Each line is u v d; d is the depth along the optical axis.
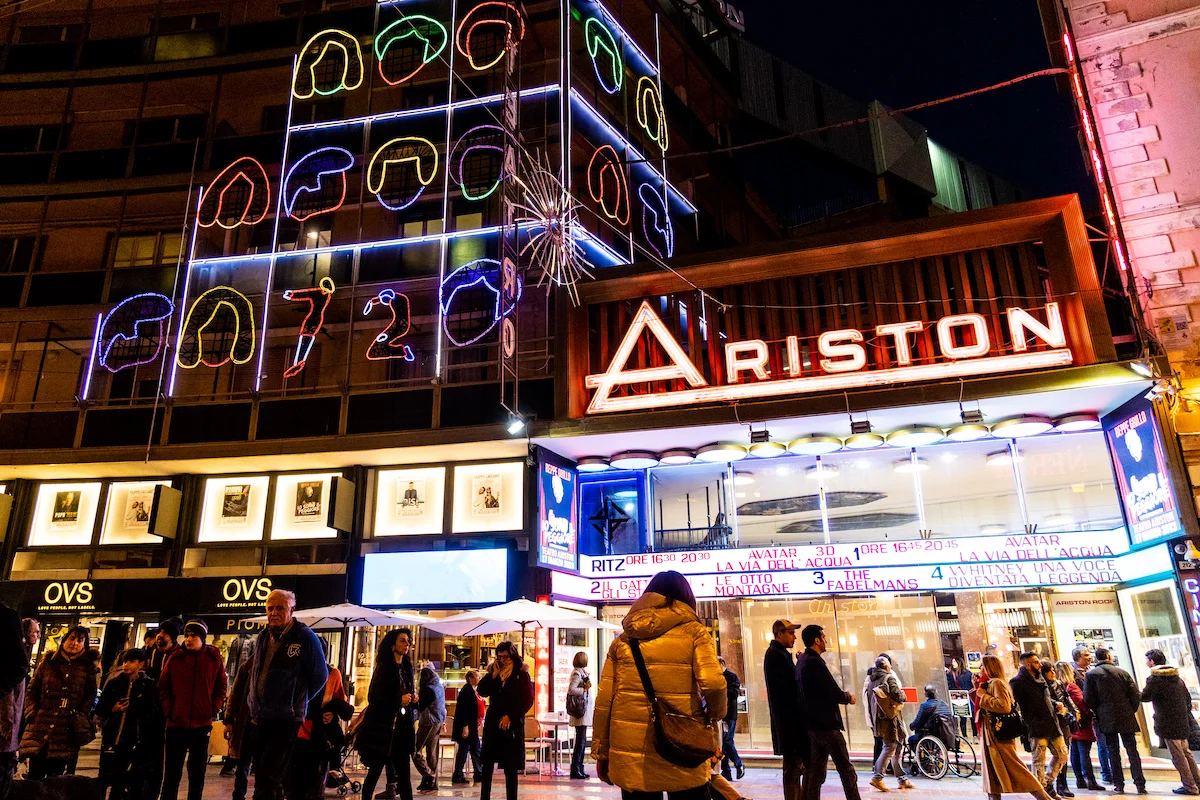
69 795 5.56
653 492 16.67
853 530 15.09
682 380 14.98
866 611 14.50
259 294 18.62
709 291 15.29
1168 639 12.34
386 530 16.62
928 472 14.98
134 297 18.78
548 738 14.05
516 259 16.38
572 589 15.77
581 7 20.05
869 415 13.95
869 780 11.54
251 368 18.44
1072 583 13.58
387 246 18.28
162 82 21.38
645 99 22.44
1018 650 13.67
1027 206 13.51
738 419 14.24
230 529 17.38
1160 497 12.38
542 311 16.86
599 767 4.02
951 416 14.03
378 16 20.70
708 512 16.16
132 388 18.56
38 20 23.11
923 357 13.70
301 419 16.94
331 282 18.06
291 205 19.16
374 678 7.86
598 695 4.11
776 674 7.22
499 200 18.19
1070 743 10.79
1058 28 14.87
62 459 17.48
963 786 10.81
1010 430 13.77
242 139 20.30
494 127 18.45
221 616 16.95
